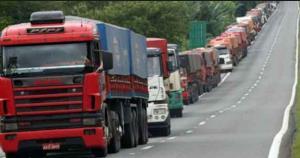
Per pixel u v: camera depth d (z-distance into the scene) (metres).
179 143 44.62
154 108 54.12
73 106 35.44
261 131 50.78
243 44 167.38
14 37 35.72
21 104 35.38
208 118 68.69
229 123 60.84
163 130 54.22
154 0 153.25
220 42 144.12
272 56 165.88
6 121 35.50
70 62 35.53
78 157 38.53
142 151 40.34
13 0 97.56
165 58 56.69
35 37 35.72
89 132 35.44
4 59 35.62
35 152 36.56
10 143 35.50
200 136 49.69
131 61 45.28
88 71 35.50
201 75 103.88
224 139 45.62
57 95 35.38
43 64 35.50
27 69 35.50
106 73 38.19
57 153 40.75
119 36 42.66
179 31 146.75
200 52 108.25
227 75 136.38
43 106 35.41
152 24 143.50
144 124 47.81
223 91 109.81
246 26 194.00
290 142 40.06
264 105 82.12
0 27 66.62
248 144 41.28
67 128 35.41
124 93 42.53
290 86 109.50
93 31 36.25
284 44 189.25
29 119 35.41
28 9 101.56
